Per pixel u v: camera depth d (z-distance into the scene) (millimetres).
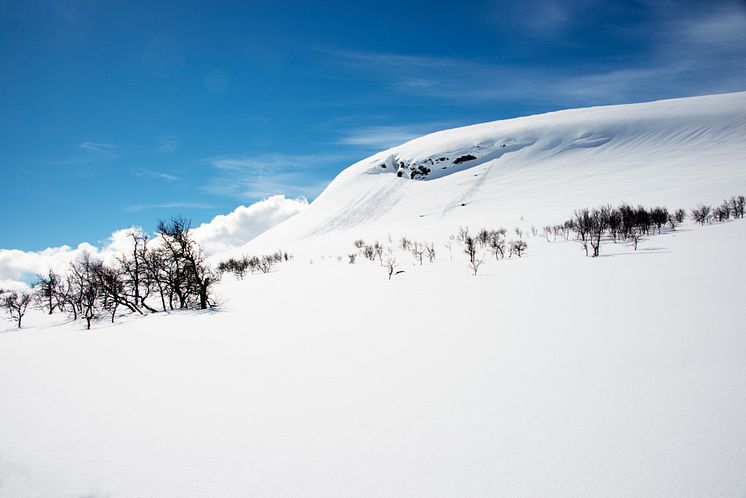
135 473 4102
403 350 7574
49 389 7129
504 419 4434
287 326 11227
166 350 9602
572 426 4148
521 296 11875
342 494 3432
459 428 4336
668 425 3994
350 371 6637
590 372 5523
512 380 5527
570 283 13062
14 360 9828
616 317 8281
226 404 5707
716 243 18359
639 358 5848
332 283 22062
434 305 12078
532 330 8023
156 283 20359
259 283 26484
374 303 13719
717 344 6102
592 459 3562
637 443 3740
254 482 3723
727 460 3381
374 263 31359
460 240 36688
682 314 7949
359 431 4492
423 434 4281
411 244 39438
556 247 25734
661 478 3232
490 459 3707
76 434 5148
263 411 5324
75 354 10055
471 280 16844
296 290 20547
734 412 4125
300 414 5109
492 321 9180
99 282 18531
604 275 13805
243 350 8875
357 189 113125
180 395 6273
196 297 20281
